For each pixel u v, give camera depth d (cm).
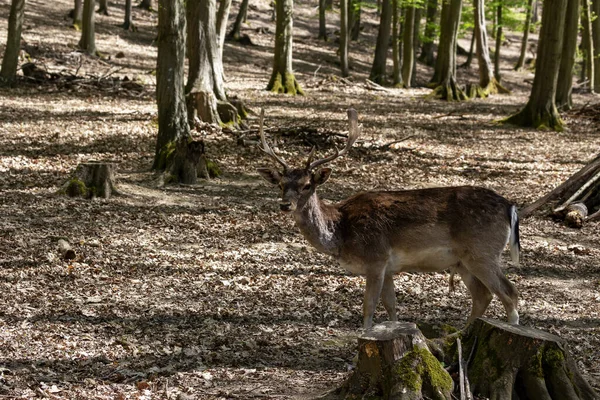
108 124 2141
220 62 2261
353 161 1839
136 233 1191
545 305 943
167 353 723
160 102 1622
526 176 1795
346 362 721
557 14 2628
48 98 2558
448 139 2311
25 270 967
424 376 542
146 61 3750
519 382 569
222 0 3145
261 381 655
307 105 2938
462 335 596
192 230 1229
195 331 790
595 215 1406
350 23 5038
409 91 3988
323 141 1972
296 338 785
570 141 2403
